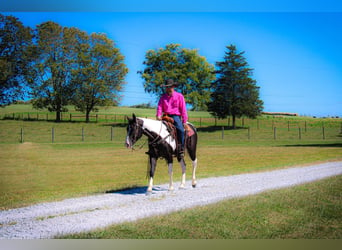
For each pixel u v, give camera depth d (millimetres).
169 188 8656
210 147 29422
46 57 59656
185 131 8953
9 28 51719
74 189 9531
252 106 64625
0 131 46531
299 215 6023
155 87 64938
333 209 6367
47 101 62906
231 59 67188
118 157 20219
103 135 46062
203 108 72250
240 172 12383
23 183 10820
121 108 114125
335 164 14414
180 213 6164
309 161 16250
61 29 59875
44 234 5195
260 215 6023
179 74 64562
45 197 8172
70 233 5191
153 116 84438
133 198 7766
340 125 66375
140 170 14258
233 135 51062
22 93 57406
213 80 71750
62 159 18906
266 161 17234
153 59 66312
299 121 76000
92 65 63344
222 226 5434
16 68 54781
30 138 40750
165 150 8438
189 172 13414
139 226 5465
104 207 6898
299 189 8352
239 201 7074
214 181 10281
